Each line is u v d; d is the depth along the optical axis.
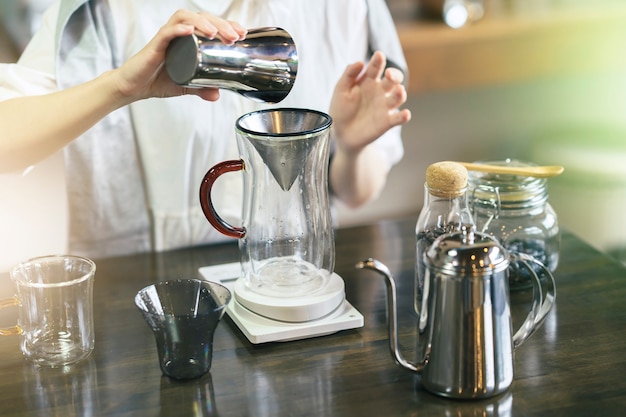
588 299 1.36
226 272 1.45
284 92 1.28
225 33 1.18
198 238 1.84
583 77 3.34
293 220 1.28
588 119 3.40
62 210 1.84
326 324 1.25
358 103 1.65
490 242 1.08
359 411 1.07
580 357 1.19
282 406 1.08
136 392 1.12
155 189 1.79
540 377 1.14
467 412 1.06
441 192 1.22
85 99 1.40
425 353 1.09
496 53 3.07
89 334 1.21
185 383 1.14
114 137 1.74
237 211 1.82
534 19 3.08
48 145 1.44
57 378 1.16
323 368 1.17
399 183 3.27
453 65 3.04
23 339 1.20
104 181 1.76
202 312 1.17
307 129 1.27
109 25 1.69
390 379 1.14
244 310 1.28
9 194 1.81
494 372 1.08
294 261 1.30
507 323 1.08
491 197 1.36
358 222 3.25
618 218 3.07
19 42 2.41
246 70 1.21
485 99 3.27
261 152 1.20
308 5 1.79
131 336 1.27
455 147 3.30
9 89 1.60
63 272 1.25
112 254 1.84
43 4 2.41
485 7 3.12
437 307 1.07
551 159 3.19
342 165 1.81
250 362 1.19
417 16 3.11
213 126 1.76
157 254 1.57
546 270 1.13
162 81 1.37
